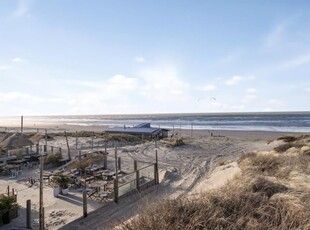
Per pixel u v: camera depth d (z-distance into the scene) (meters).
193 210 5.41
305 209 5.44
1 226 11.36
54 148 30.12
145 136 49.06
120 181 17.28
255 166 13.38
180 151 33.88
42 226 10.66
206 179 17.77
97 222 11.72
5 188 16.98
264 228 4.91
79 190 16.33
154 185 17.42
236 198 5.96
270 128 75.81
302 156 14.66
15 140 24.80
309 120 109.25
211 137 50.25
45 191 16.30
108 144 39.75
